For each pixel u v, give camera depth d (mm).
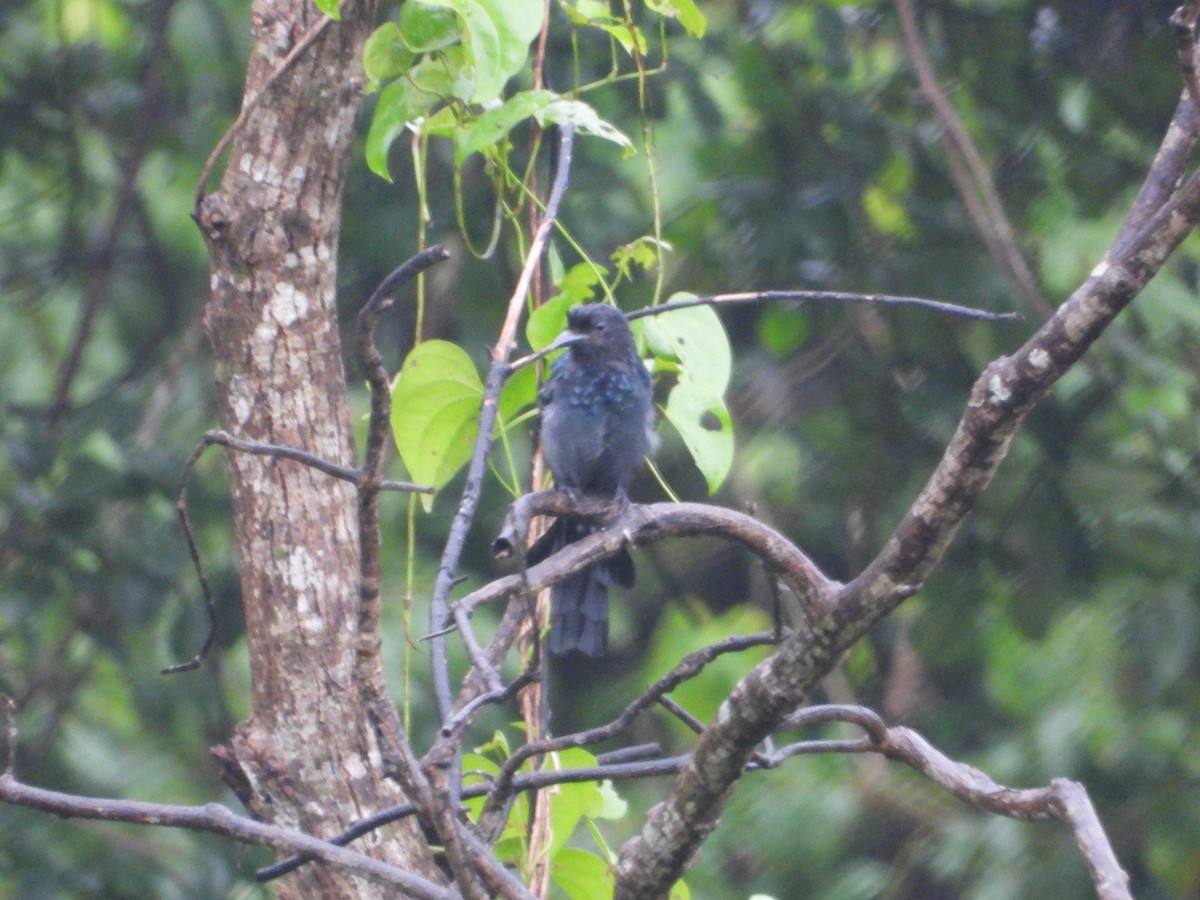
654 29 11852
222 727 12523
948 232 12055
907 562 4785
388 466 13422
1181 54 4695
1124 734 12445
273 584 6094
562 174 6574
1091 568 11938
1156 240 4242
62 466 12180
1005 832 12633
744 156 12141
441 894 4629
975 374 12000
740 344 13164
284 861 4934
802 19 12773
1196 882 12188
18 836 11578
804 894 13102
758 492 13438
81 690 13125
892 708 14031
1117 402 12172
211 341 6293
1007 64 12406
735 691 5113
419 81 6531
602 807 6914
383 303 4047
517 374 6680
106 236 12984
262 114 6203
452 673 13289
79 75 13062
